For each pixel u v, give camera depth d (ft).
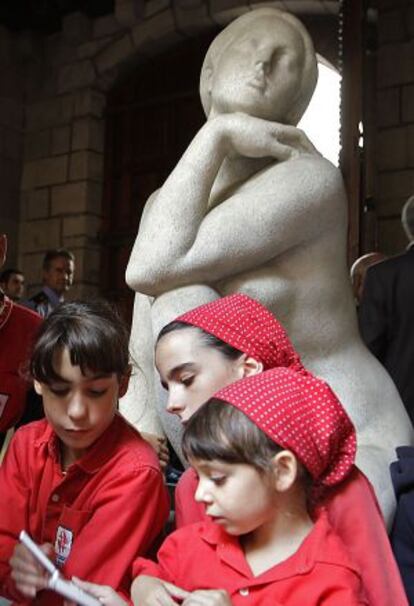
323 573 3.34
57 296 16.58
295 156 5.24
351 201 12.23
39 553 3.64
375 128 18.88
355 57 12.94
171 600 3.46
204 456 3.37
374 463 4.71
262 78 5.30
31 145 25.59
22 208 25.52
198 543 3.69
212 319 4.01
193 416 3.51
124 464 4.29
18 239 25.50
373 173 18.33
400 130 18.72
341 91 12.94
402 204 18.51
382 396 5.30
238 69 5.36
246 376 3.80
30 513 4.45
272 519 3.48
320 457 3.48
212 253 4.91
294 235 5.05
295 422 3.40
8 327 6.26
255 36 5.42
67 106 25.04
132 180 24.34
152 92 24.16
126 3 23.68
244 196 5.05
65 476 4.33
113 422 4.46
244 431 3.32
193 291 4.99
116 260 24.41
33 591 3.74
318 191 5.08
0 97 25.61
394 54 18.98
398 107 18.81
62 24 25.11
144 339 5.44
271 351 4.01
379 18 19.26
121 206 24.44
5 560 4.37
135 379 5.46
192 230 4.96
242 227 4.94
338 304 5.33
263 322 4.07
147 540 4.27
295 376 3.57
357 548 3.66
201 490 3.42
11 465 4.57
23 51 25.77
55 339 4.09
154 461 4.38
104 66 24.41
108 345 4.10
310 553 3.38
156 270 4.94
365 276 8.07
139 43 23.71
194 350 3.98
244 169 5.32
